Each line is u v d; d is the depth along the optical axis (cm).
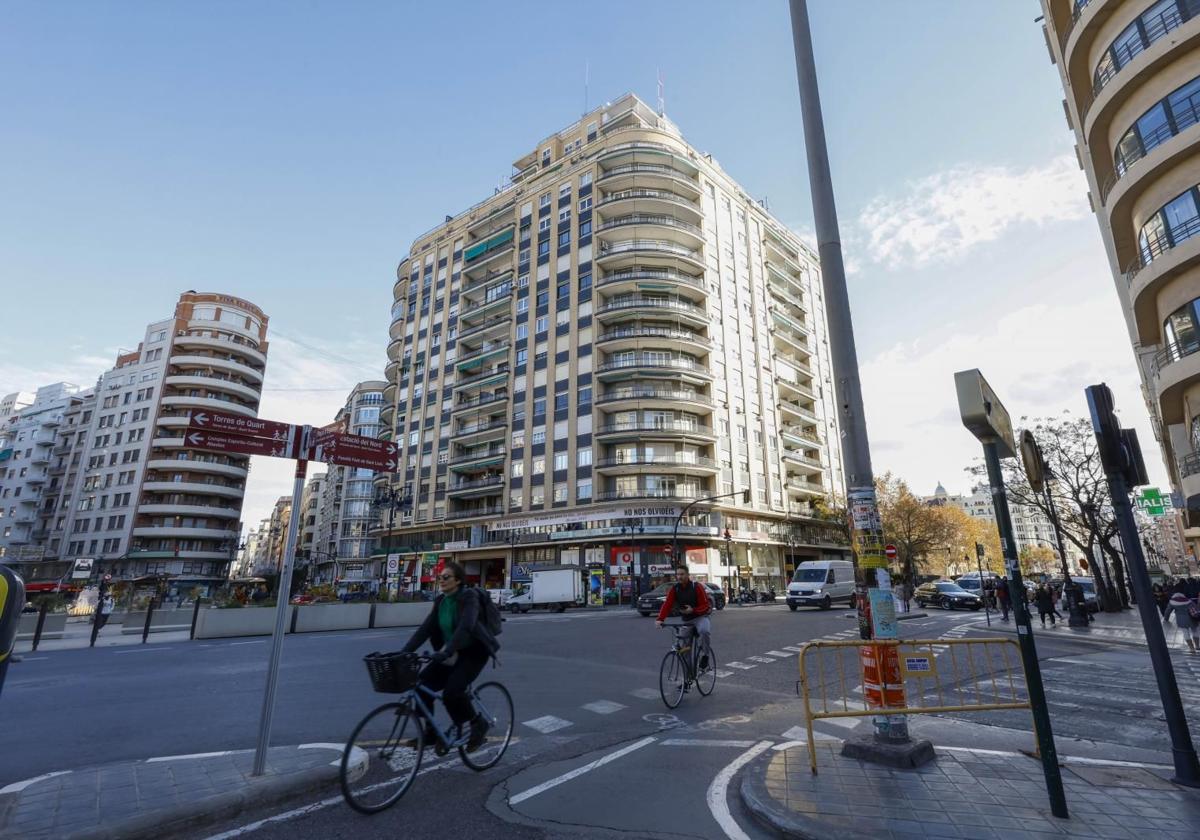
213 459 6775
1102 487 2886
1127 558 447
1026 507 3155
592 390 4625
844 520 5050
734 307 5312
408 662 438
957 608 3127
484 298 5772
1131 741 587
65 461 7350
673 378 4616
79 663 1187
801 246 6638
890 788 407
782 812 368
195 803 381
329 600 2192
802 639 1445
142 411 6938
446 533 5347
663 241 4969
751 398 5181
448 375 5784
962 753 489
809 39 623
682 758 523
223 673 1022
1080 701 783
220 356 7281
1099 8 1912
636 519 4184
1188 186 1698
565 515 4466
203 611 1788
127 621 1988
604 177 5056
